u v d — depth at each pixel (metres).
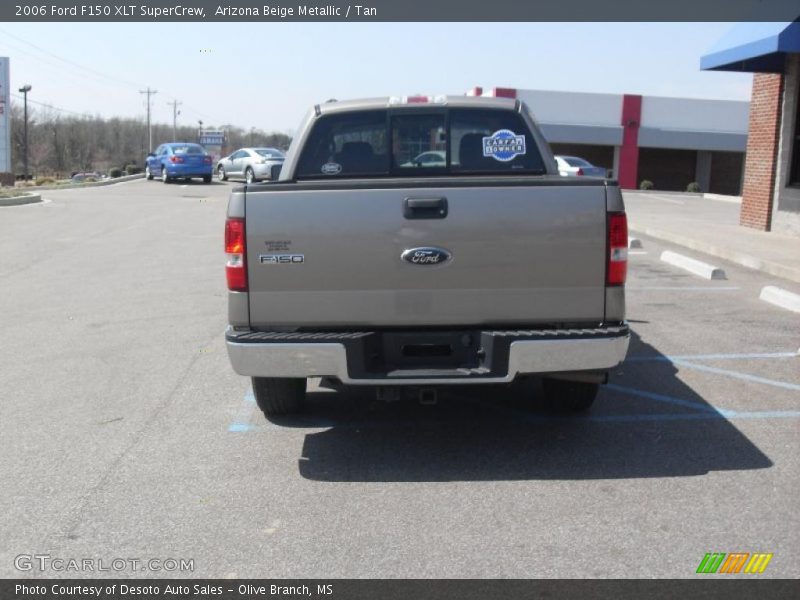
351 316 4.83
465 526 4.27
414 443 5.49
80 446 5.45
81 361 7.53
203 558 3.99
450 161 6.11
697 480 4.80
